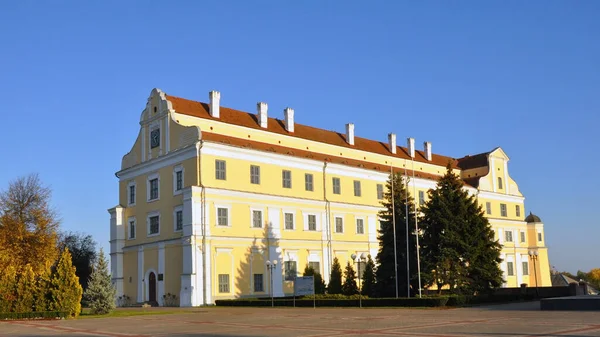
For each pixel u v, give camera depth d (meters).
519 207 103.19
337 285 65.94
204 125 65.94
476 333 24.95
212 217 61.03
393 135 90.25
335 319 36.06
